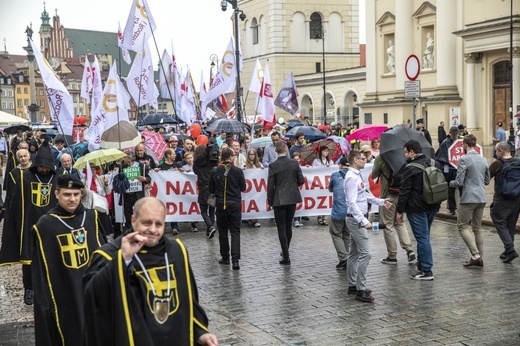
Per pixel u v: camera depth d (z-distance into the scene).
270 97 23.59
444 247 13.05
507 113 38.66
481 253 11.46
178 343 4.54
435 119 42.41
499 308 8.96
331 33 71.44
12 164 12.70
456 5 41.19
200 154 15.03
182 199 15.90
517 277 10.61
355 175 9.60
